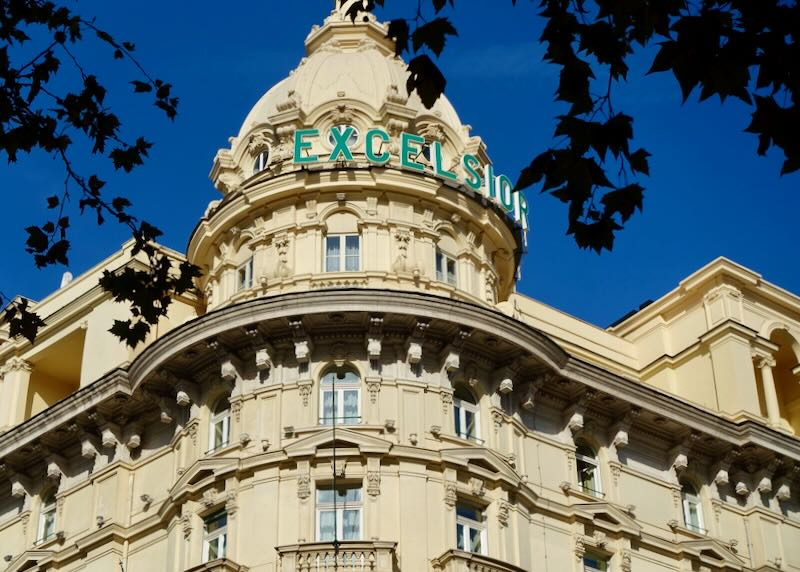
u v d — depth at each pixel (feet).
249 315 157.17
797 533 182.91
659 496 174.19
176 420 166.09
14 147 81.56
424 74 72.64
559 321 199.11
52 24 81.56
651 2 69.10
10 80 81.41
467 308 158.61
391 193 171.32
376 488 150.20
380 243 168.35
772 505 182.80
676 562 170.50
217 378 162.50
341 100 179.22
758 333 193.57
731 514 179.42
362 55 188.24
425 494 151.53
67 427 172.14
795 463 183.21
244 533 150.51
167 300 90.79
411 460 152.76
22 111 81.82
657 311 204.54
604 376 170.19
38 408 192.03
